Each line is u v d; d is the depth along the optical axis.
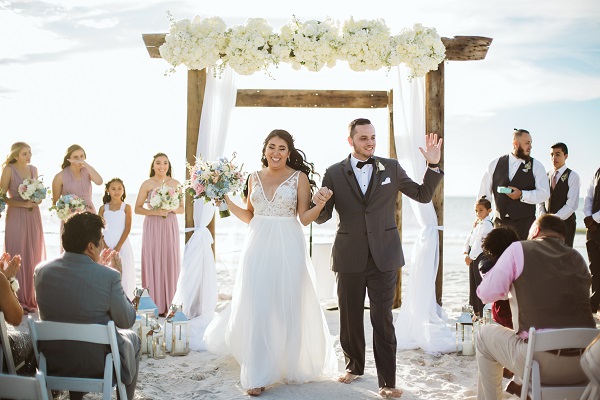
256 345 4.39
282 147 4.62
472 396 4.32
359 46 5.56
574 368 3.33
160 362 5.12
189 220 6.43
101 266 3.56
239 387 4.50
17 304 3.56
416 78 6.10
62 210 6.58
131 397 3.71
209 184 4.68
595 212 6.95
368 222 4.36
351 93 7.44
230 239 8.51
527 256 3.48
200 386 4.53
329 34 5.58
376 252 4.33
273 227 4.61
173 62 5.68
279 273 4.52
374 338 4.36
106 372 3.36
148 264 6.99
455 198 38.75
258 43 5.60
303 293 4.66
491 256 4.12
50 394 3.50
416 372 4.91
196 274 6.27
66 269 3.49
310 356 4.66
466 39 6.29
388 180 4.41
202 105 6.36
